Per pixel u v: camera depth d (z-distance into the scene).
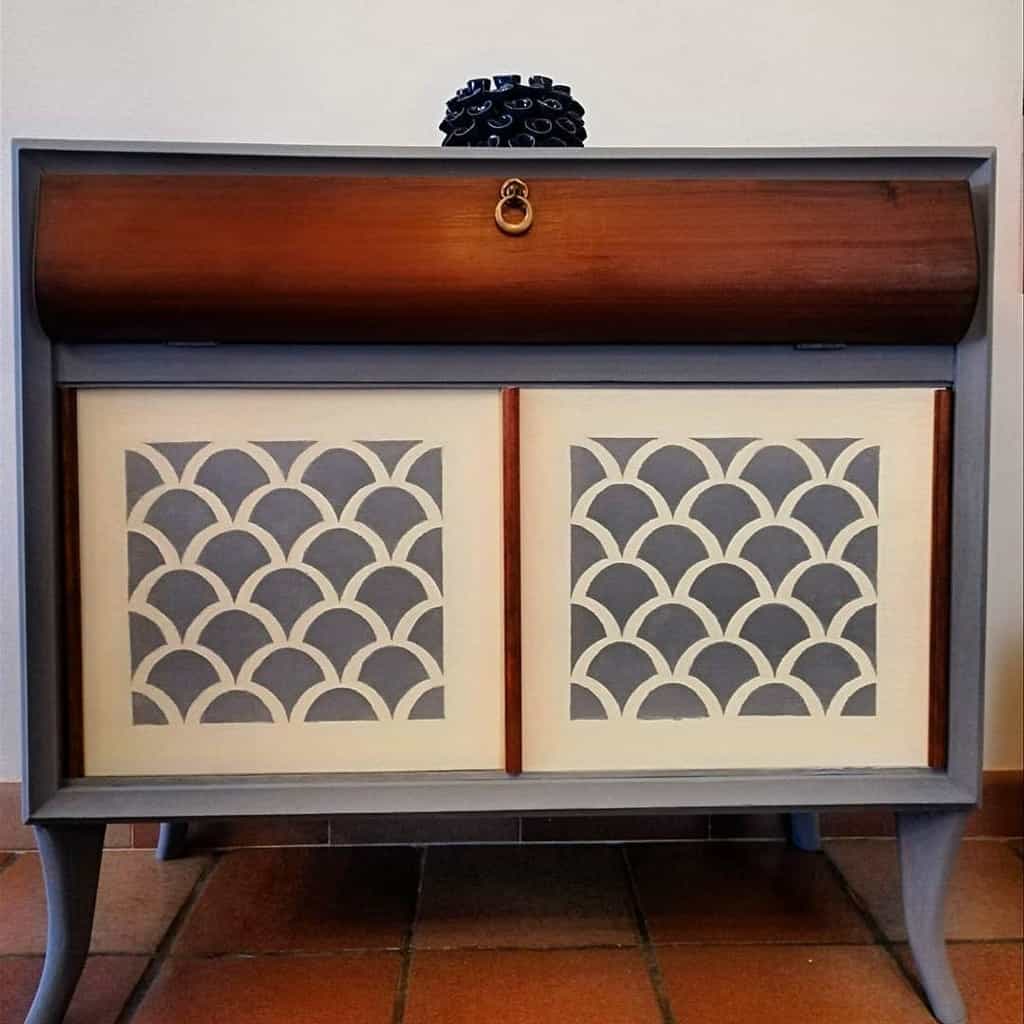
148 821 0.80
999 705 1.25
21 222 0.76
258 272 0.75
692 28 1.20
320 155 0.76
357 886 1.10
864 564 0.82
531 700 0.81
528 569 0.81
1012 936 0.98
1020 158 1.21
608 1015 0.84
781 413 0.81
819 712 0.82
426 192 0.77
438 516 0.81
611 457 0.81
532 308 0.76
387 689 0.81
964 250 0.77
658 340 0.79
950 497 0.81
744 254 0.76
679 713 0.82
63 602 0.79
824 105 1.21
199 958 0.94
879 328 0.78
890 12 1.20
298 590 0.81
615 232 0.76
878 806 0.82
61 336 0.77
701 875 1.13
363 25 1.19
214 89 1.18
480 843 1.23
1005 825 1.24
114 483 0.79
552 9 1.20
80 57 1.17
